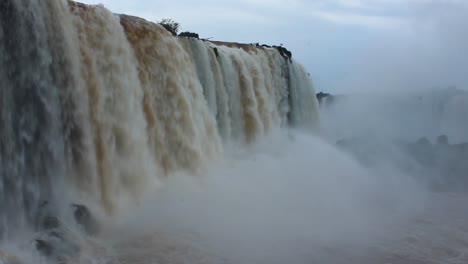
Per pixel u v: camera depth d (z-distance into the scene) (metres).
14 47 13.56
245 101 26.20
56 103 14.80
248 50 28.45
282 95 30.45
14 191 13.33
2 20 13.23
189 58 21.31
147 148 18.31
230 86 25.30
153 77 19.20
